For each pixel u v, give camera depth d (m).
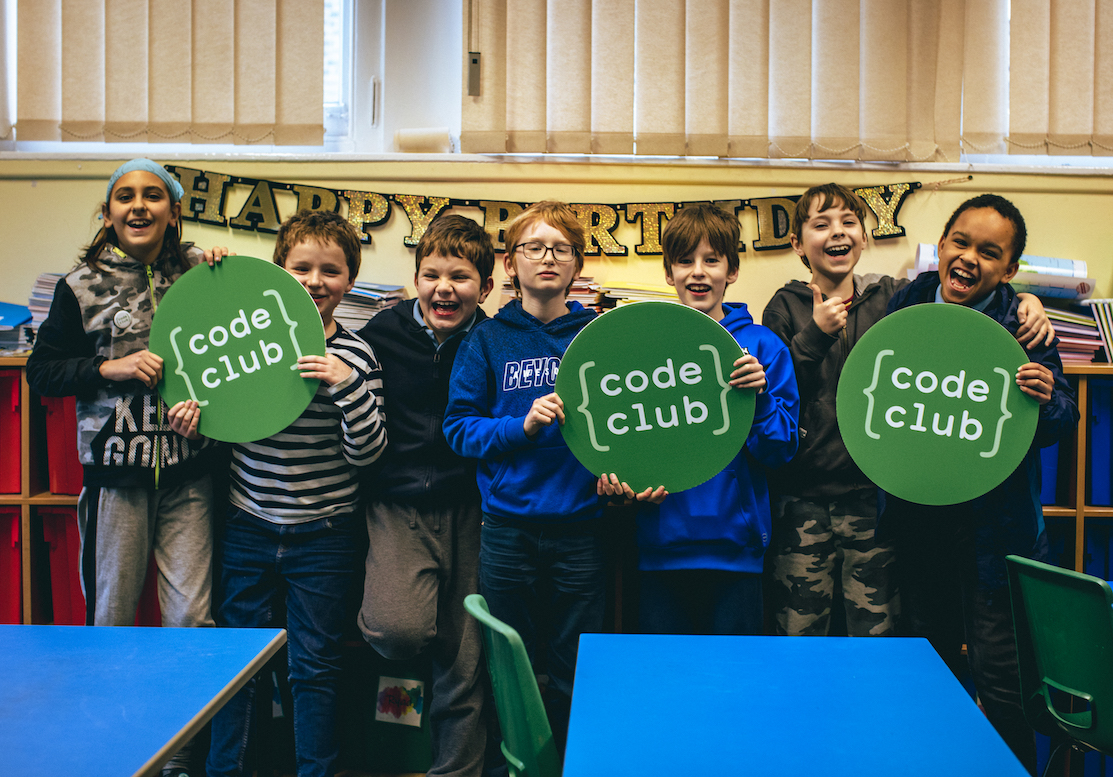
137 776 0.72
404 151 2.11
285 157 2.04
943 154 2.07
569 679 1.49
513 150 2.08
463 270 1.58
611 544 1.75
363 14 2.28
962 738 0.82
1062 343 1.79
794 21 2.07
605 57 2.07
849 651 1.04
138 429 1.53
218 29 2.12
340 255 1.60
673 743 0.81
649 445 1.34
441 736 1.60
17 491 1.82
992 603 1.48
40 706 0.85
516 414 1.49
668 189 2.03
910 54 2.06
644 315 1.33
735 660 1.01
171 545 1.59
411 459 1.59
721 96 2.06
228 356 1.48
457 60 2.24
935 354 1.35
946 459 1.35
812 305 1.73
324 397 1.56
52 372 1.52
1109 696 1.03
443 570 1.60
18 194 2.05
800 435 1.52
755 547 1.46
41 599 1.82
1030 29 2.06
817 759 0.78
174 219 1.64
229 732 1.55
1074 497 1.75
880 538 1.52
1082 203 2.00
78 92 2.12
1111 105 2.07
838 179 2.03
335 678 1.58
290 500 1.55
